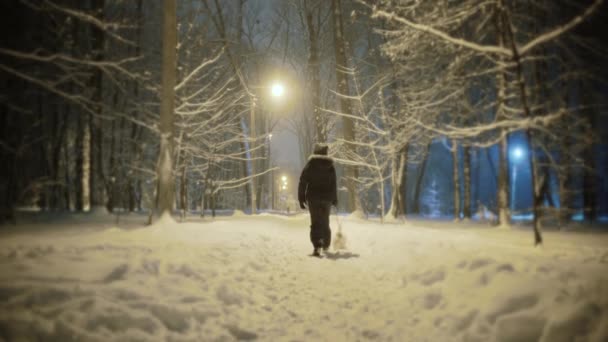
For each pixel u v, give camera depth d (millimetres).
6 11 8242
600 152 12836
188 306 3355
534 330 2754
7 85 8930
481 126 6770
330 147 14578
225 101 11758
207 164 13461
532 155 5984
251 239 6680
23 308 2639
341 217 15320
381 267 5438
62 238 5262
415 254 5441
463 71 9578
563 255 4812
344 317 3877
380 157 14836
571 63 9586
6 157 9289
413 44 8266
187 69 11453
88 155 13477
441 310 3557
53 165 14812
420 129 11992
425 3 7867
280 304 4137
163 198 7469
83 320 2682
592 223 12945
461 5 7316
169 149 7703
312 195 6645
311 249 7227
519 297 3062
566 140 10117
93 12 9117
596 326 2564
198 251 4957
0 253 3717
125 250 4332
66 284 3031
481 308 3211
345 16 21109
